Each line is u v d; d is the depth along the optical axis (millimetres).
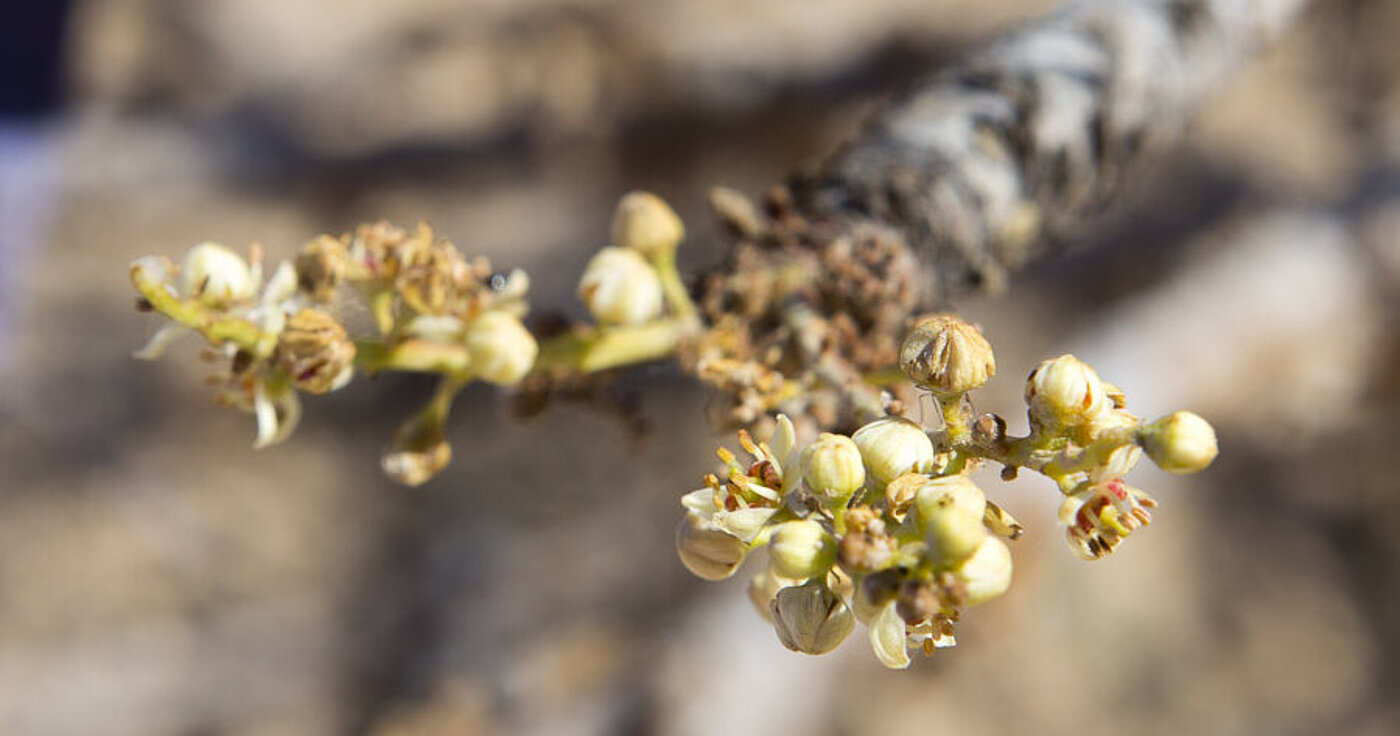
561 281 779
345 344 194
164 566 790
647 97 805
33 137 921
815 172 253
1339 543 666
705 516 181
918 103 262
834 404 206
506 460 748
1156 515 668
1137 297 565
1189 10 289
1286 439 640
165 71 923
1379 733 633
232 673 731
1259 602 660
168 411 844
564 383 231
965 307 657
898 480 174
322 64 895
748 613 459
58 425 845
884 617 171
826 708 486
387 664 695
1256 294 557
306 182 875
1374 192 601
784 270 224
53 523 808
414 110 868
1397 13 732
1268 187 650
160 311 191
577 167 815
